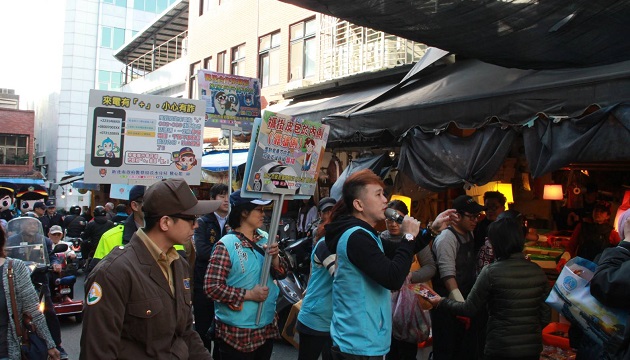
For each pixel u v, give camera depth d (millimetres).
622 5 4254
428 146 6188
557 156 4934
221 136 16188
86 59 49719
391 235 4262
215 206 2891
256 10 18328
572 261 3463
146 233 2758
